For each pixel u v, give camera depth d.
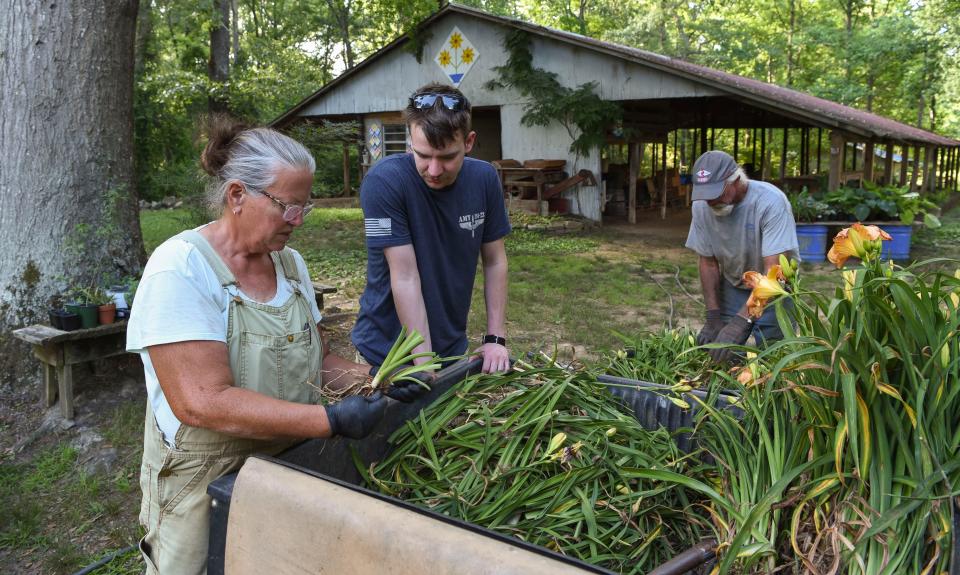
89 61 4.88
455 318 2.55
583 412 1.99
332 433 1.62
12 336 4.69
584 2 36.75
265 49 29.11
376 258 2.44
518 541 1.18
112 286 4.76
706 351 2.77
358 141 17.39
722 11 37.22
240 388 1.62
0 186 4.74
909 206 10.77
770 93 12.85
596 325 6.82
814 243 10.63
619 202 17.45
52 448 4.18
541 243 12.58
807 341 1.41
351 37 34.97
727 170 3.20
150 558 1.84
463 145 2.20
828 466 1.44
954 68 28.64
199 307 1.62
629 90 13.70
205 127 1.75
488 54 15.24
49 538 3.32
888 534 1.28
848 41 30.88
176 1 23.30
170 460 1.71
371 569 1.25
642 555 1.56
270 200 1.65
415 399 2.00
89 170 4.92
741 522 1.42
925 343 1.40
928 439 1.35
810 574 1.34
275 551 1.40
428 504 1.67
